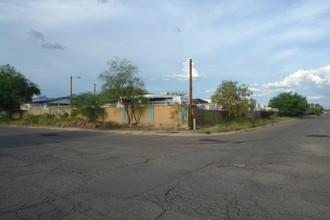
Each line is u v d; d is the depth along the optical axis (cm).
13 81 3491
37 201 438
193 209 401
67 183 549
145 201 437
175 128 2272
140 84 2508
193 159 830
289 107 5834
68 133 1964
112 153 957
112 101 2608
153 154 932
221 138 1551
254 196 462
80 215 378
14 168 696
